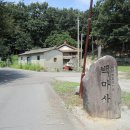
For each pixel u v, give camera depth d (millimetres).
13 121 9688
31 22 83875
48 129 8672
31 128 8789
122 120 9633
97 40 72750
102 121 9477
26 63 55625
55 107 12266
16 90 18938
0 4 30609
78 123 9336
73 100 13508
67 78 29750
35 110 11594
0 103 13375
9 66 62125
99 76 9945
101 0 77188
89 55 76688
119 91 10008
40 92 17641
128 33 67000
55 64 54031
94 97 9953
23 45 81062
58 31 85062
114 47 74625
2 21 31547
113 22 69812
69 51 63906
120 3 67875
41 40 85250
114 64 9977
